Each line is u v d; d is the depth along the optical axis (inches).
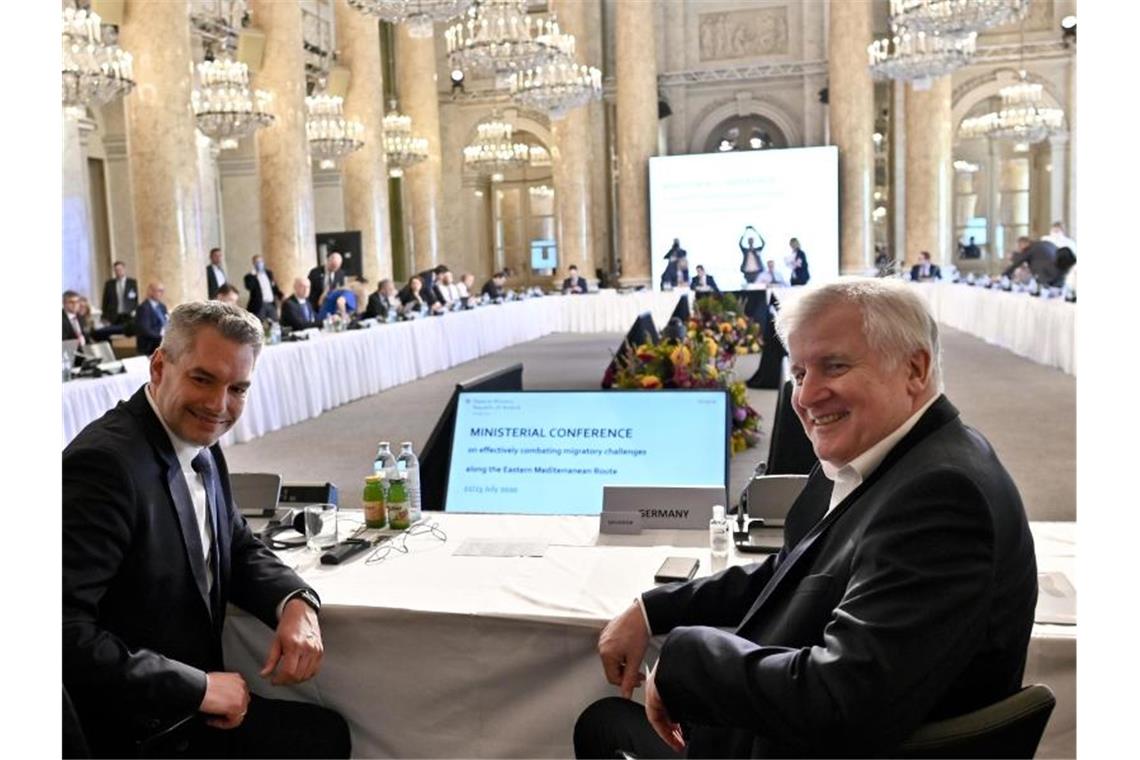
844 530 57.7
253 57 475.5
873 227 661.9
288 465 251.0
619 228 741.3
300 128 487.5
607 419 109.8
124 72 299.6
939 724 49.0
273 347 301.4
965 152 768.3
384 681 80.1
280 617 77.7
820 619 56.1
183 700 67.9
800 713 49.7
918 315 57.7
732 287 665.6
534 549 92.5
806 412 60.1
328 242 561.6
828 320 57.8
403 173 710.5
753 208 657.6
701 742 61.6
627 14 669.3
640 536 96.0
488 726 78.9
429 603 79.0
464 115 784.3
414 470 103.7
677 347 217.9
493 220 845.2
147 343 323.3
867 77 637.9
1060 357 384.5
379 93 586.6
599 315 639.1
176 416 73.9
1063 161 690.8
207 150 624.4
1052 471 221.5
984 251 773.3
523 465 110.0
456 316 468.1
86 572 66.9
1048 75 686.5
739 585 72.1
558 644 76.4
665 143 738.8
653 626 72.6
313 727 77.6
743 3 720.3
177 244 369.7
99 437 71.1
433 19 349.4
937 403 58.4
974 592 49.4
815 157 645.9
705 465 106.1
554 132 699.4
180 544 73.7
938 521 50.8
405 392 379.2
